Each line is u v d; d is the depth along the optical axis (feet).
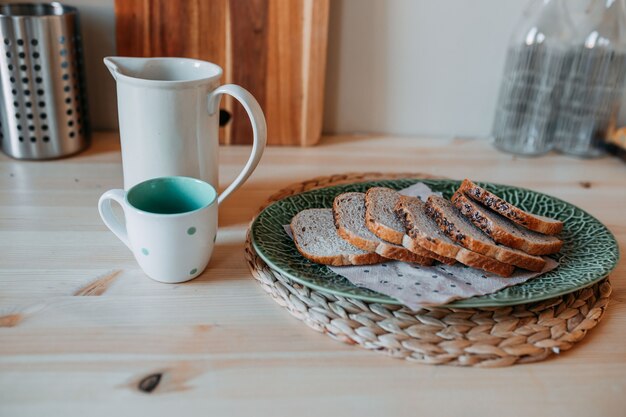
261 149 1.83
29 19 2.23
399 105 2.95
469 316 1.57
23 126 2.42
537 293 1.57
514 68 2.78
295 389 1.37
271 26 2.58
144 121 1.82
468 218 1.88
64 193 2.25
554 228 1.82
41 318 1.56
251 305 1.66
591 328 1.58
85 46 2.71
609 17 2.69
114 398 1.32
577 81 2.83
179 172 1.90
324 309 1.58
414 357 1.45
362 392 1.37
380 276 1.66
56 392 1.33
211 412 1.30
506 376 1.43
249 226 2.04
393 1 2.70
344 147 2.84
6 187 2.27
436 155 2.80
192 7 2.53
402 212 1.78
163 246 1.63
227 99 2.69
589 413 1.33
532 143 2.91
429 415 1.32
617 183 2.57
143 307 1.62
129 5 2.51
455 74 2.89
